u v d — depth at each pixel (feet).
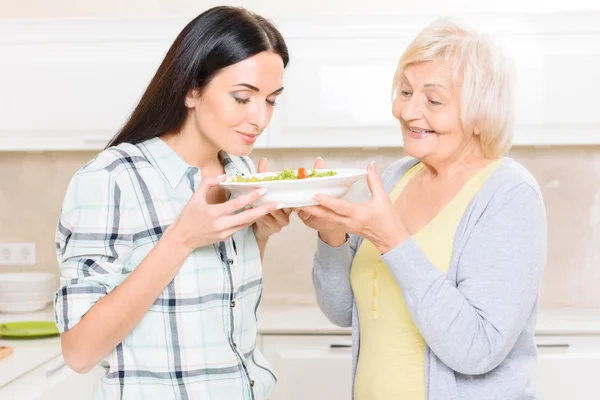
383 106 7.92
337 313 5.04
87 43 8.02
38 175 9.43
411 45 4.35
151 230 3.89
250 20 3.90
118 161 3.86
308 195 3.74
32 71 8.07
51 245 9.47
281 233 9.30
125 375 3.87
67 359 3.76
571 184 8.99
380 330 4.52
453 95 4.22
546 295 9.07
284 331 7.66
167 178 4.00
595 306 9.02
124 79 8.02
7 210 9.47
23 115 8.13
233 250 4.12
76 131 8.12
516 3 8.69
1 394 5.48
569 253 9.03
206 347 3.94
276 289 9.33
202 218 3.52
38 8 9.06
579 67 7.72
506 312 3.97
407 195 4.84
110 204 3.74
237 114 3.86
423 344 4.36
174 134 4.18
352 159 9.12
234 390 4.03
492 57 4.19
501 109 4.24
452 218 4.31
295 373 7.64
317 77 7.95
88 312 3.64
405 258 4.00
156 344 3.86
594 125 7.76
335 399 7.63
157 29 7.96
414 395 4.35
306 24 7.86
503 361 4.28
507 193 4.12
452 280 4.17
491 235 4.08
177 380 3.89
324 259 4.86
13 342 6.95
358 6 8.87
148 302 3.64
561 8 8.65
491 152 4.40
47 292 8.79
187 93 3.98
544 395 7.58
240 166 4.67
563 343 7.54
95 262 3.78
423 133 4.38
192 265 3.91
